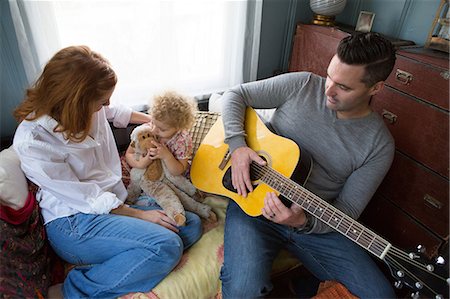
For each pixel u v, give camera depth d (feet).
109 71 3.21
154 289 3.43
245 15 5.32
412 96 4.03
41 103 3.10
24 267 3.13
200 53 5.55
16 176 3.33
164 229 3.55
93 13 4.49
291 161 3.69
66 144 3.35
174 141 4.06
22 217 3.23
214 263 3.74
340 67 3.20
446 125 3.71
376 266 3.50
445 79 3.62
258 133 4.04
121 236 3.40
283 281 4.46
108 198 3.51
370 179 3.56
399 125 4.27
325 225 3.48
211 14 5.30
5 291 2.82
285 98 4.04
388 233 4.83
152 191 4.00
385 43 3.16
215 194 4.40
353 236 3.16
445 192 3.90
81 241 3.43
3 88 4.37
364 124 3.61
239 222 3.73
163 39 5.00
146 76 5.23
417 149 4.11
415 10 4.87
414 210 4.35
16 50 4.23
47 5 4.05
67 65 3.00
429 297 2.86
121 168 4.32
